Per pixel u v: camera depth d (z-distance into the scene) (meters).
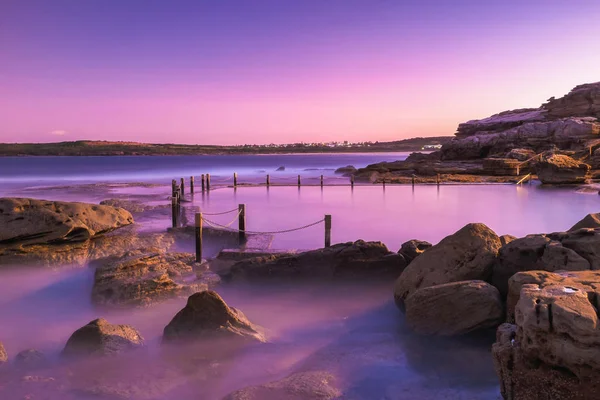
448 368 6.63
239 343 7.23
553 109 61.84
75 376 6.41
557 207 23.22
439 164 51.06
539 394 4.74
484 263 8.56
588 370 4.41
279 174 63.00
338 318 9.02
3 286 10.70
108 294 9.37
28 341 7.87
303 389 5.81
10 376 6.39
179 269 10.84
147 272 9.99
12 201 11.95
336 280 10.88
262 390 5.75
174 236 15.64
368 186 36.19
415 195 29.33
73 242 12.44
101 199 28.00
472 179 39.34
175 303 9.57
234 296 10.45
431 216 20.52
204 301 7.52
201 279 10.59
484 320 7.04
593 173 36.59
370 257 11.02
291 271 10.99
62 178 55.91
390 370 6.58
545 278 6.16
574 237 8.02
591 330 4.39
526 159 44.94
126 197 28.98
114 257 10.89
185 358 6.95
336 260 10.98
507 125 69.25
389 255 11.02
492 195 28.86
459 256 8.70
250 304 9.93
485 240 8.83
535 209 22.56
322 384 6.00
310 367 6.64
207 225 16.52
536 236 8.40
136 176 60.50
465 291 7.20
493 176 41.28
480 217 20.17
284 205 24.69
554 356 4.64
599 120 54.00
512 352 5.09
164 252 11.93
